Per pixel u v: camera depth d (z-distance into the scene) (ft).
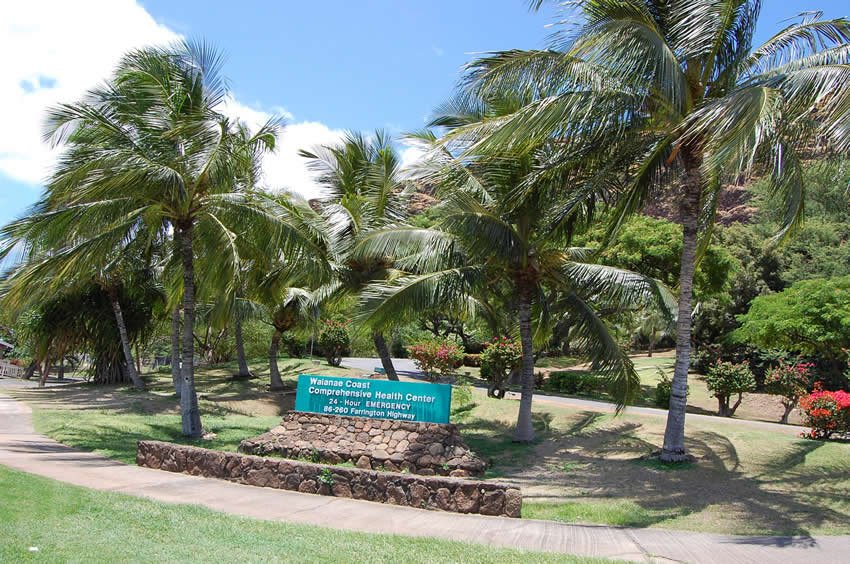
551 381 89.66
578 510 29.71
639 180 38.52
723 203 176.55
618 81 34.50
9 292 42.37
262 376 93.25
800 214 39.06
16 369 146.51
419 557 20.54
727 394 74.95
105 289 80.02
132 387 81.71
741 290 123.13
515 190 42.06
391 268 58.85
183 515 24.27
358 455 39.63
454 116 47.73
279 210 47.47
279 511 27.20
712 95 36.99
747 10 35.24
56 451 38.52
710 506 30.09
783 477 35.53
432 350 69.31
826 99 28.96
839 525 27.20
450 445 39.55
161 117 45.09
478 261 48.29
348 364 117.80
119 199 43.21
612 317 83.20
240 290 77.97
